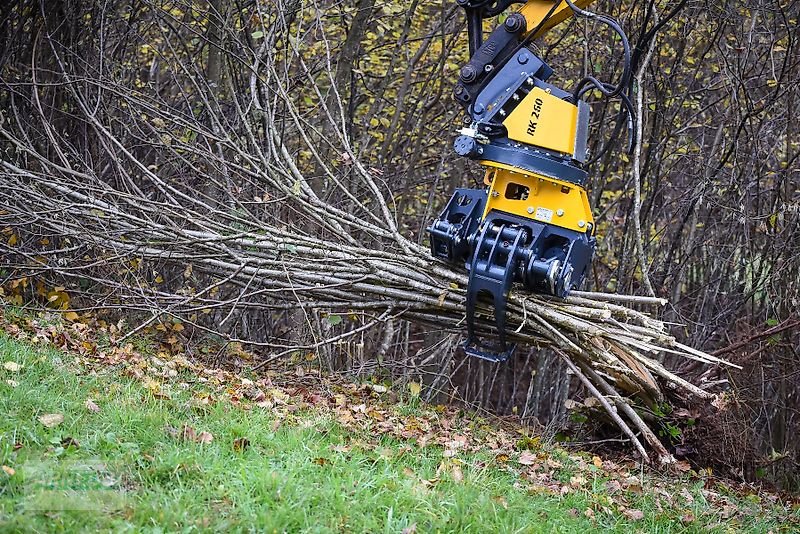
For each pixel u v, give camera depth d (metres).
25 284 7.79
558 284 5.95
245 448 4.60
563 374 11.61
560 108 5.97
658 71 10.61
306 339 8.90
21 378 5.06
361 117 12.38
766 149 10.91
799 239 10.17
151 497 3.79
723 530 5.36
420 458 5.16
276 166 8.81
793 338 10.38
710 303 11.34
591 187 10.68
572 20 10.22
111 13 9.54
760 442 10.39
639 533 4.93
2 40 8.95
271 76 9.02
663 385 7.42
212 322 9.23
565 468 6.00
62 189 7.50
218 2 9.75
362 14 10.03
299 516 3.78
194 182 9.39
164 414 4.84
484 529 4.13
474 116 6.10
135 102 8.30
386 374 8.98
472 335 6.55
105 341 6.80
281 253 7.20
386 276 6.90
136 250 7.35
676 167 11.66
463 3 6.36
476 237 6.15
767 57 10.61
